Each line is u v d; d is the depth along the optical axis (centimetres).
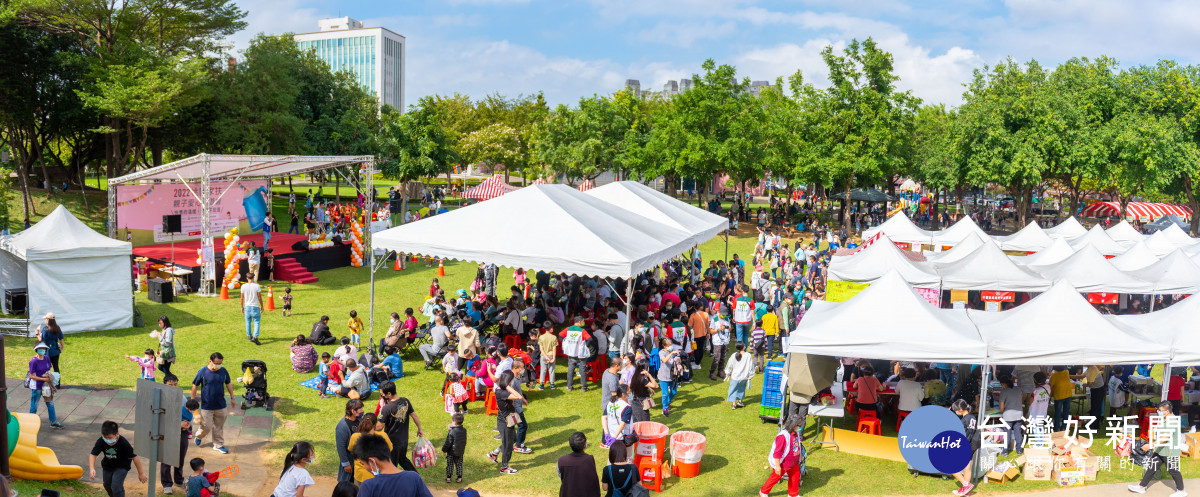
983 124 4394
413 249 1659
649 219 2084
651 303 1955
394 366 1577
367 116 5775
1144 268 2186
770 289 2283
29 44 3591
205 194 2305
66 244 1792
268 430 1266
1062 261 2148
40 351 1184
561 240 1561
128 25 3788
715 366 1680
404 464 1014
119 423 1232
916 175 5641
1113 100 4634
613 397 1155
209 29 4009
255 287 1784
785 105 5616
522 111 7681
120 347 1712
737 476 1144
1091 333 1201
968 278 1977
